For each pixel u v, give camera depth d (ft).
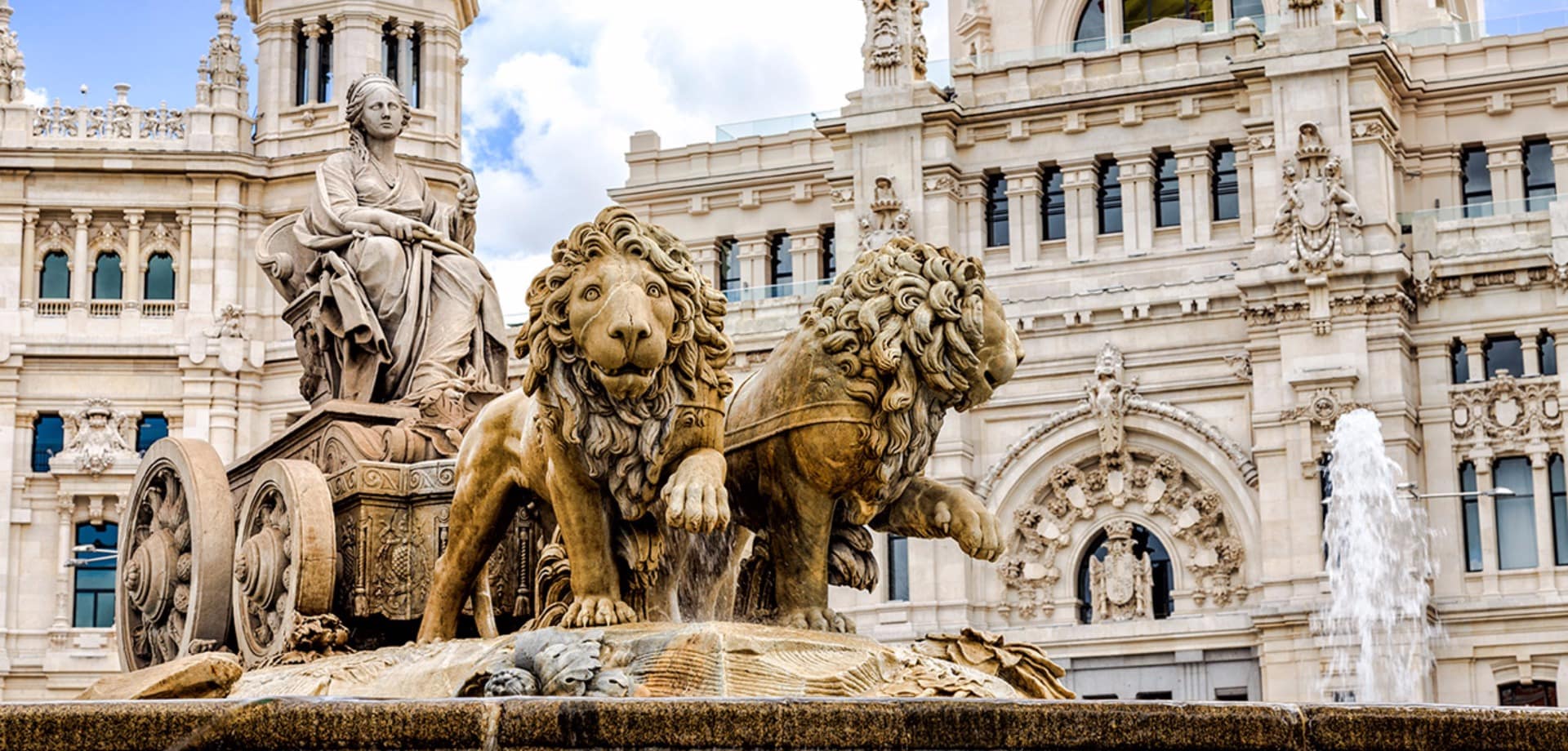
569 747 20.15
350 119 42.45
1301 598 163.94
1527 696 161.07
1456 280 168.04
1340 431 164.35
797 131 199.41
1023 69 184.14
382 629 36.29
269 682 29.71
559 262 27.20
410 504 36.09
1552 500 164.35
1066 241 180.96
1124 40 196.65
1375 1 198.18
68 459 194.80
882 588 177.06
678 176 202.18
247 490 37.40
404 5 201.16
